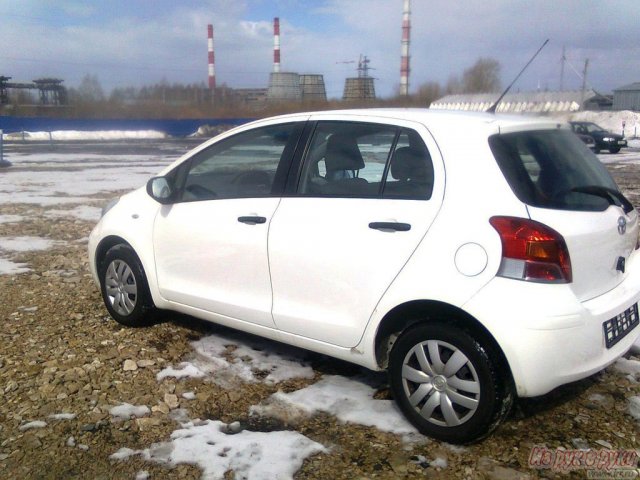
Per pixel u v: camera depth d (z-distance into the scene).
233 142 4.46
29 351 4.61
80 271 7.00
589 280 3.30
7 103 62.41
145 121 51.22
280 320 3.97
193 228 4.48
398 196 3.51
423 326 3.34
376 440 3.40
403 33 75.88
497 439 3.40
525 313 3.00
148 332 5.00
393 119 3.70
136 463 3.20
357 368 4.35
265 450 3.31
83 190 14.91
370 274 3.50
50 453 3.29
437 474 3.10
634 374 4.17
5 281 6.54
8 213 11.28
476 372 3.17
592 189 3.51
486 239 3.14
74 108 60.00
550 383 3.08
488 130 3.40
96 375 4.21
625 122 48.94
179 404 3.83
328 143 3.92
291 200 3.96
